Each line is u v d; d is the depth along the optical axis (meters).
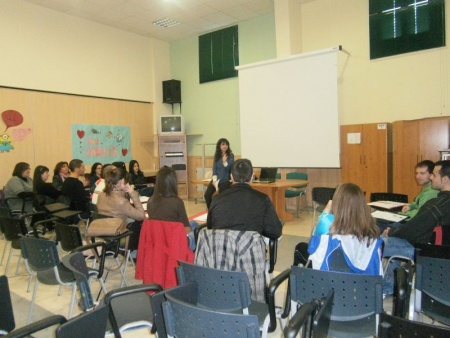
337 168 6.12
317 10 6.56
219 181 5.35
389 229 2.68
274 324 1.75
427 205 2.45
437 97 5.48
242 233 1.95
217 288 1.69
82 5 6.42
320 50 5.91
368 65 6.09
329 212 2.28
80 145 7.05
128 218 3.17
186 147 8.47
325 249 1.90
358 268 1.83
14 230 3.35
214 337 1.26
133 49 8.03
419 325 1.04
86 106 7.15
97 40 7.30
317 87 6.02
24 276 3.61
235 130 7.89
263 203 2.25
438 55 5.44
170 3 6.48
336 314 1.64
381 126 5.66
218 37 7.90
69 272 2.53
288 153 6.42
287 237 4.71
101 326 1.32
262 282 1.95
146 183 7.24
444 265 1.65
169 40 8.66
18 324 2.62
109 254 2.94
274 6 6.55
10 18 5.96
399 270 1.85
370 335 1.63
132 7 6.59
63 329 1.17
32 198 5.17
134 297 2.08
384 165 5.66
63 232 2.89
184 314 1.31
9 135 6.02
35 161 6.36
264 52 7.28
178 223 2.39
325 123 6.00
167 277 2.36
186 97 8.65
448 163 2.56
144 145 8.36
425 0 5.45
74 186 4.70
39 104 6.41
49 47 6.50
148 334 2.42
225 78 7.90
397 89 5.82
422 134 5.25
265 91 6.58
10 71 5.98
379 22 5.88
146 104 8.40
